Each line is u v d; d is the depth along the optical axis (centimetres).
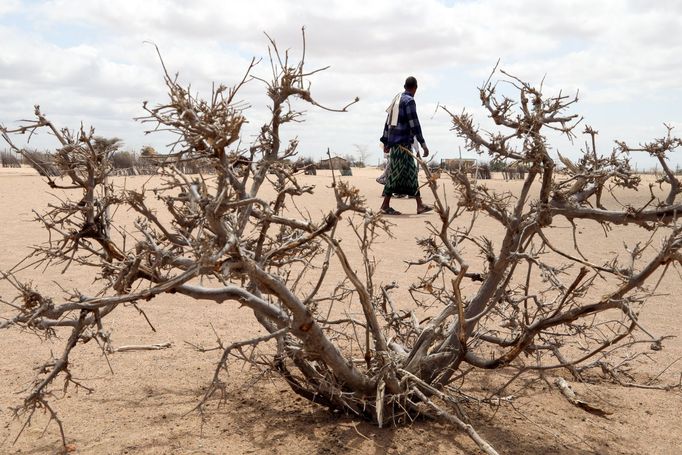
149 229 284
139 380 371
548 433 318
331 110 282
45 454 280
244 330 474
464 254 789
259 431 304
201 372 386
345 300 560
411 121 1125
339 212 262
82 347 430
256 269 252
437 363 313
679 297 609
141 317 505
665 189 1479
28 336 449
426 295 575
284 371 329
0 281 609
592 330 479
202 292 269
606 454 298
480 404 329
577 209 323
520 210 317
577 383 393
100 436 298
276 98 281
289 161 294
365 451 285
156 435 298
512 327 365
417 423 316
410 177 1150
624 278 288
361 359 364
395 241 888
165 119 229
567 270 708
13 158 3703
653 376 407
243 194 261
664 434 323
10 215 1125
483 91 303
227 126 227
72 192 1617
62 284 603
